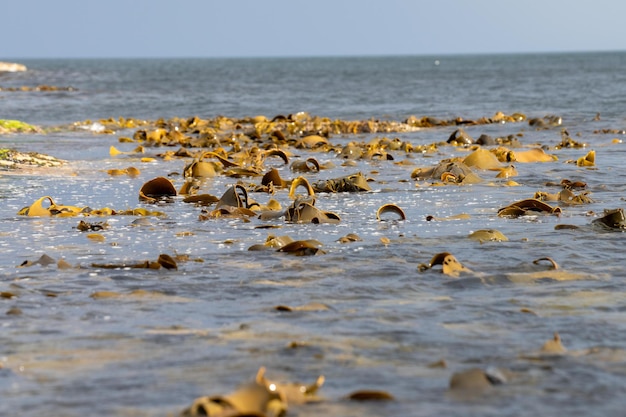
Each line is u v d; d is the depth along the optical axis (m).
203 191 17.69
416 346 6.83
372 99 62.50
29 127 35.78
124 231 12.59
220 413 5.06
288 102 59.06
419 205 15.20
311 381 6.04
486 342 6.94
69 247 11.26
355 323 7.50
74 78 110.00
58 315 7.80
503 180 18.86
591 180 18.88
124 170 20.45
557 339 6.82
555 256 10.45
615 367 6.30
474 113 47.12
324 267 9.86
